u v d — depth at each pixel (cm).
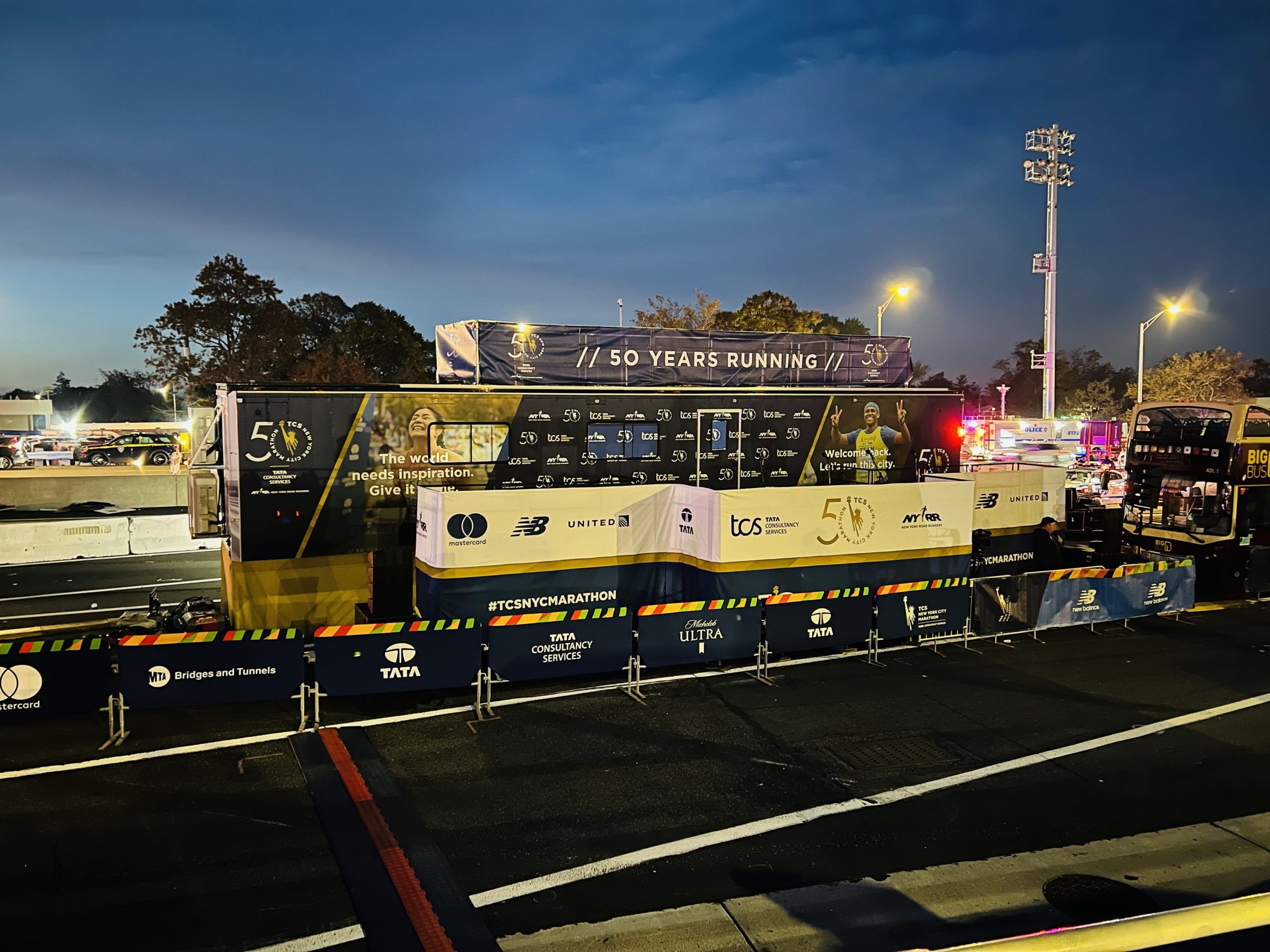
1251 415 1661
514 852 738
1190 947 618
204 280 5903
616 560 1262
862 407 1666
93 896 663
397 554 1320
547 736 991
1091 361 13112
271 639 988
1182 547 1758
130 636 957
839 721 1038
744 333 1675
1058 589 1412
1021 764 922
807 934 625
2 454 4134
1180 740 989
